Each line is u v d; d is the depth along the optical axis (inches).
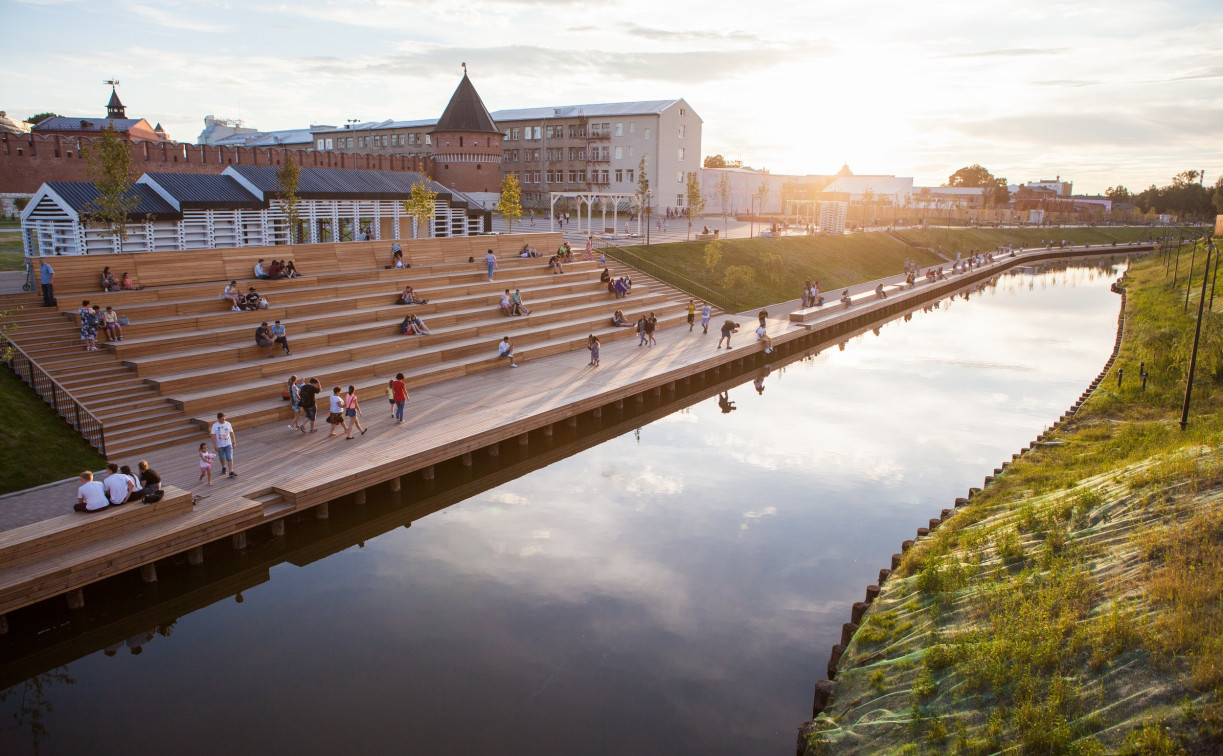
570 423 1043.9
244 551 684.7
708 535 754.2
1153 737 332.8
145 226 1358.3
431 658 544.1
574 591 641.0
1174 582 435.8
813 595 637.3
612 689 507.5
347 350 1095.6
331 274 1306.6
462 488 888.3
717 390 1344.7
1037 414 1185.4
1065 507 613.9
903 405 1242.0
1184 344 1168.8
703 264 2090.3
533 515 807.1
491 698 497.4
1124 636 408.8
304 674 524.7
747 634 577.0
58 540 582.9
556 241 1861.5
